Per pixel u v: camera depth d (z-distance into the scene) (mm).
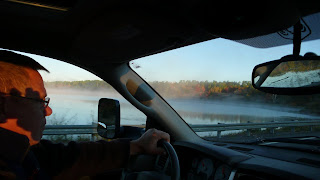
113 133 2145
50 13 1579
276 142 2508
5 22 1778
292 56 1325
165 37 1575
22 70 937
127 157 1327
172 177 1144
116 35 1588
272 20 1072
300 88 1397
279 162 1879
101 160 1340
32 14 1624
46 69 1051
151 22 1386
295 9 1040
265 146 2381
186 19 1333
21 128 932
